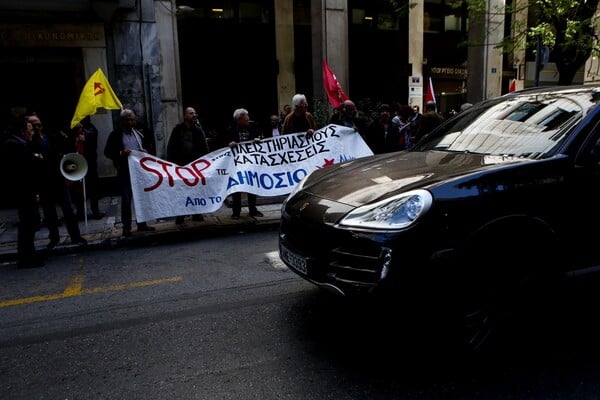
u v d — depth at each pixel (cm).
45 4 948
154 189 676
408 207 288
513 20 1361
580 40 1032
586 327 360
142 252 619
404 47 1741
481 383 289
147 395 287
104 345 355
